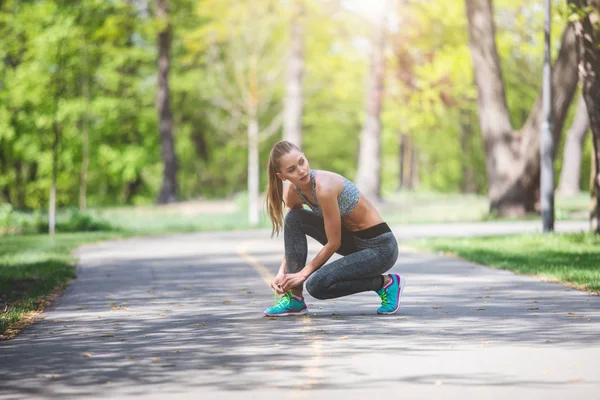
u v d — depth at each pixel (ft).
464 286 35.86
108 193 192.34
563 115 95.40
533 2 114.83
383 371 19.27
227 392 17.51
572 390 17.24
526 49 118.52
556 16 55.31
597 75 56.70
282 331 24.94
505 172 101.45
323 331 24.77
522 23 117.80
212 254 58.13
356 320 26.81
